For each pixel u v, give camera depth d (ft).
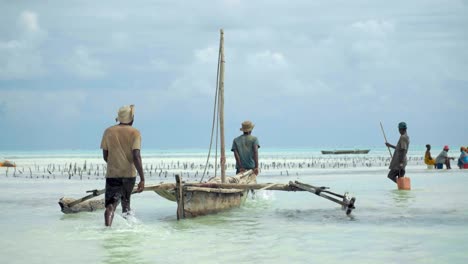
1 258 22.84
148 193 56.59
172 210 40.78
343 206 37.32
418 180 70.49
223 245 25.54
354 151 285.23
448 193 51.57
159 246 25.31
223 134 40.86
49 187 65.51
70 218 35.76
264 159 224.74
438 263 21.47
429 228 30.32
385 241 26.37
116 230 30.09
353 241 26.43
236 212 38.42
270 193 54.29
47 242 26.45
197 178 89.25
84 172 110.52
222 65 41.93
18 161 217.36
